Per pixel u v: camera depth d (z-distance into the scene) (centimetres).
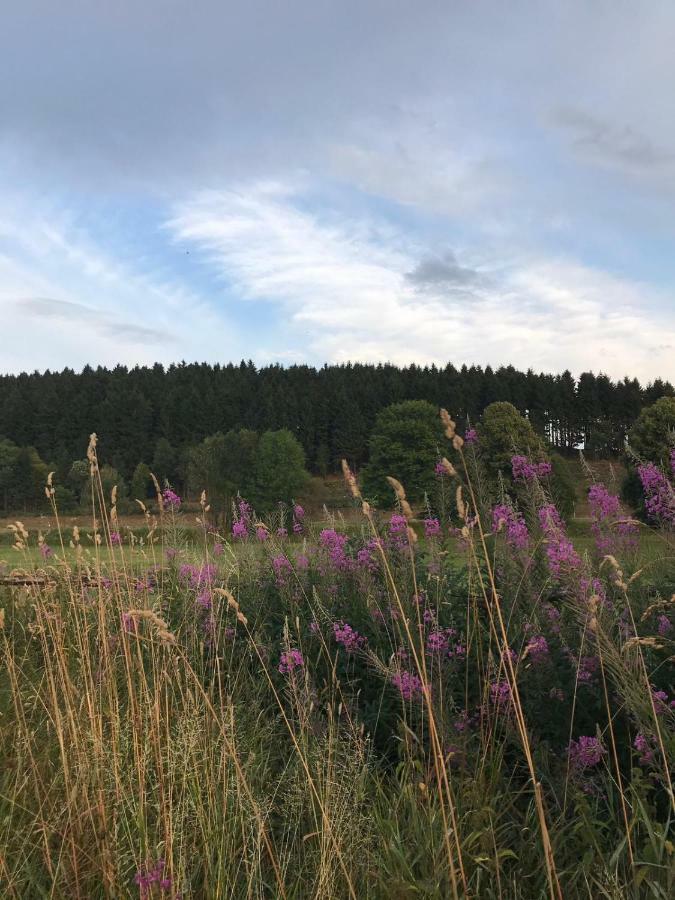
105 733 318
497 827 271
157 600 439
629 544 379
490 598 364
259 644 434
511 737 300
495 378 12212
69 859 249
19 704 349
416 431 5756
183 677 370
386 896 233
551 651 329
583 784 280
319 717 346
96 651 388
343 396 11725
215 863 262
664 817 265
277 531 547
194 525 564
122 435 12131
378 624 396
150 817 283
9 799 276
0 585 551
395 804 287
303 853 273
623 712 301
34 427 12462
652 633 328
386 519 446
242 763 319
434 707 315
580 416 11394
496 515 389
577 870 235
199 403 12544
